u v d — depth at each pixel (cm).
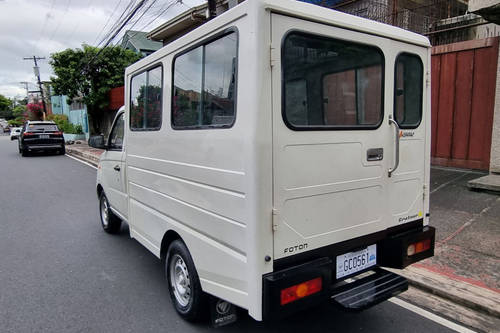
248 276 230
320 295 244
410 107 307
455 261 400
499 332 292
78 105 2902
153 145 353
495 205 553
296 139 233
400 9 920
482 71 732
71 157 1747
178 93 304
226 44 241
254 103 215
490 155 704
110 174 502
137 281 405
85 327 316
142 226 397
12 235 572
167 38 1736
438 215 534
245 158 223
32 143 1775
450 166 801
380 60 281
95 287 392
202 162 270
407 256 299
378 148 283
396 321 313
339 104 258
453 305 334
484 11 582
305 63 237
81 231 591
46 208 746
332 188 255
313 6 237
